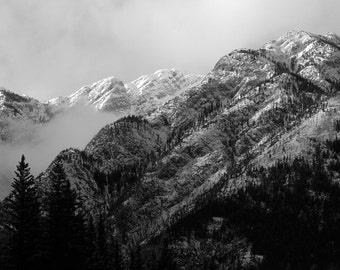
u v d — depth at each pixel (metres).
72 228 89.25
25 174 87.06
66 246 85.75
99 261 132.12
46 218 89.00
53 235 85.44
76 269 87.06
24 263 83.06
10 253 83.38
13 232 85.00
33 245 84.31
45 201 92.50
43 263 84.00
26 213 85.44
